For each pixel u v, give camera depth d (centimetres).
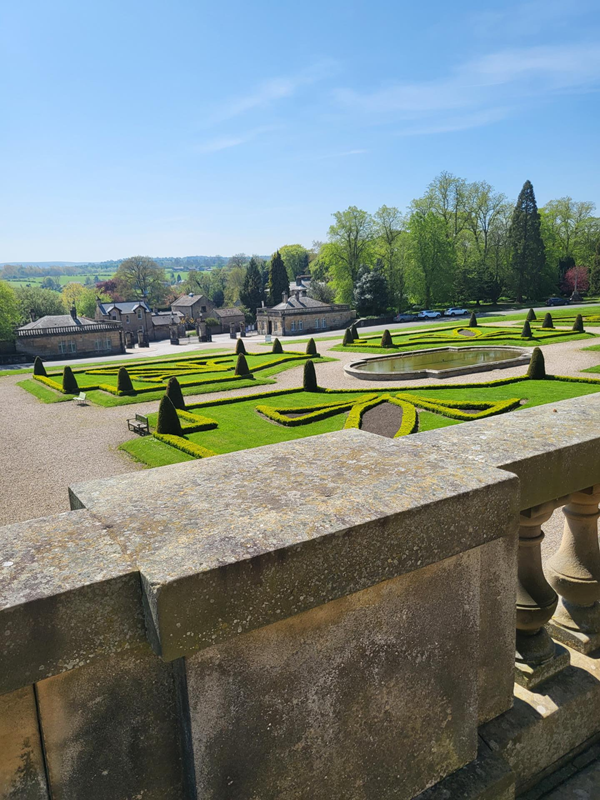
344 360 4734
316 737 217
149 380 4097
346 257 9356
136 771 198
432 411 2630
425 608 239
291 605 192
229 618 179
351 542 202
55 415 3162
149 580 166
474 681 265
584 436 308
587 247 10362
